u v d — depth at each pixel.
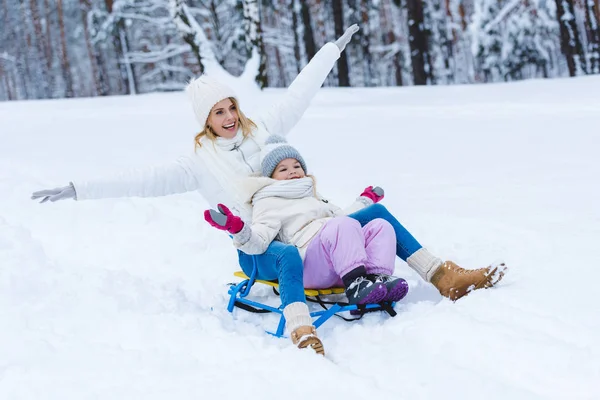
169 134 9.82
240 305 3.71
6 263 4.21
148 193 3.81
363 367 2.73
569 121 8.89
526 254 3.87
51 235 4.97
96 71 34.81
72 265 4.41
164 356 2.91
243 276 3.74
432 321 2.96
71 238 4.93
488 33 22.12
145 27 29.36
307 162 7.30
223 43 24.78
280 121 4.19
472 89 15.01
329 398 2.42
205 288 4.10
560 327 2.76
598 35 22.77
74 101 16.09
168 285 4.06
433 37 27.08
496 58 22.50
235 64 28.02
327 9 28.31
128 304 3.63
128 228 5.10
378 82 31.14
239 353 2.94
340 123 10.50
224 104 3.88
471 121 9.78
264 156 3.75
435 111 11.30
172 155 7.87
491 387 2.37
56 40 37.22
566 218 4.45
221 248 4.77
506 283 3.38
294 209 3.55
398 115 11.09
